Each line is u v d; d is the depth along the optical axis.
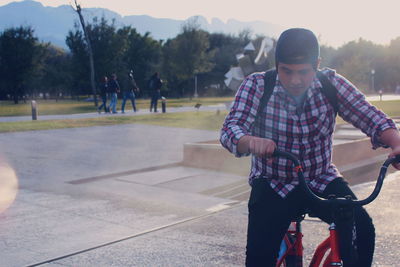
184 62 56.56
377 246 4.46
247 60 19.95
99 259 4.23
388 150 10.75
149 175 8.02
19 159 9.35
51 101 52.06
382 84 89.00
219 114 20.77
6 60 41.78
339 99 2.65
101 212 5.71
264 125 2.65
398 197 6.20
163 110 23.64
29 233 4.92
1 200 6.23
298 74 2.39
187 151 8.97
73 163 9.02
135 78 63.41
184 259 4.22
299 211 2.67
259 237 2.54
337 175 2.68
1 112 25.89
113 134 13.57
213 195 6.79
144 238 4.77
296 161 2.28
